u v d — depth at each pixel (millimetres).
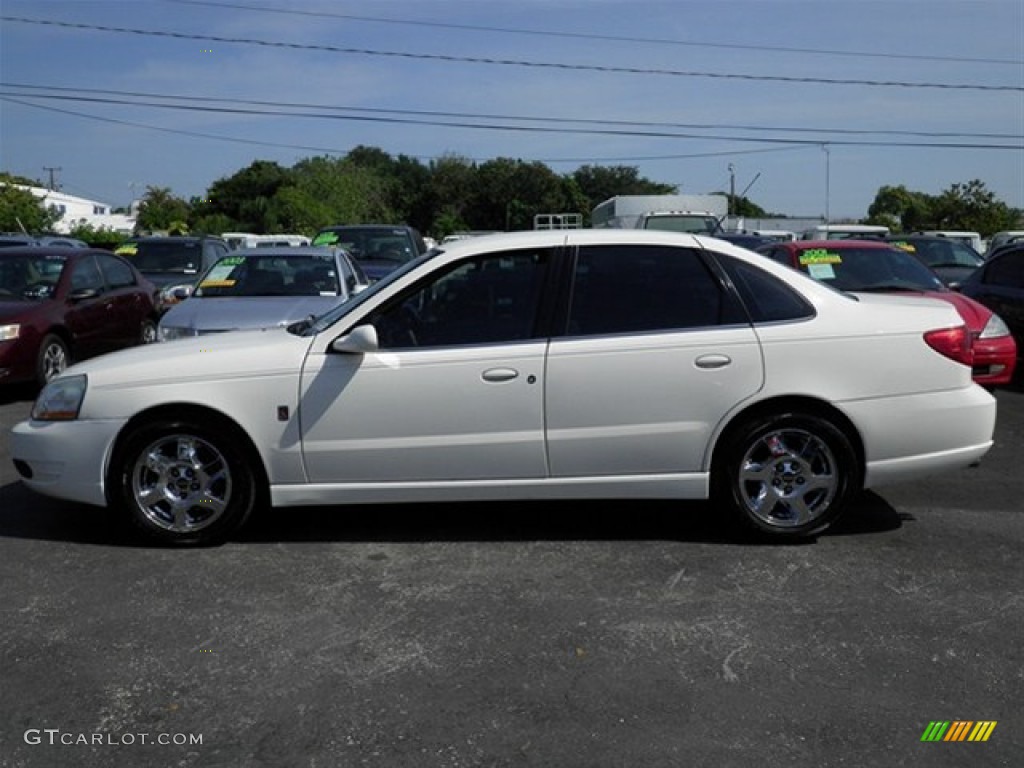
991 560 4930
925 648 3949
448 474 5031
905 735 3312
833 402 4977
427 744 3273
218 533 5133
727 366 4949
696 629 4129
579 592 4531
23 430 5215
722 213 25484
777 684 3660
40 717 3482
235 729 3385
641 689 3627
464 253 5113
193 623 4234
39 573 4832
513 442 4980
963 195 49500
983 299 10758
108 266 11562
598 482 5043
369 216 76250
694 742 3271
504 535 5344
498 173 87125
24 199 47781
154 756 3227
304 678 3738
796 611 4305
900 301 5434
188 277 15633
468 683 3684
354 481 5059
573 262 5098
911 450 5078
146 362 5117
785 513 5141
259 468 5121
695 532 5363
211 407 5000
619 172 93938
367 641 4047
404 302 5094
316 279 9992
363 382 4969
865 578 4684
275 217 63625
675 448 5008
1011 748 3234
